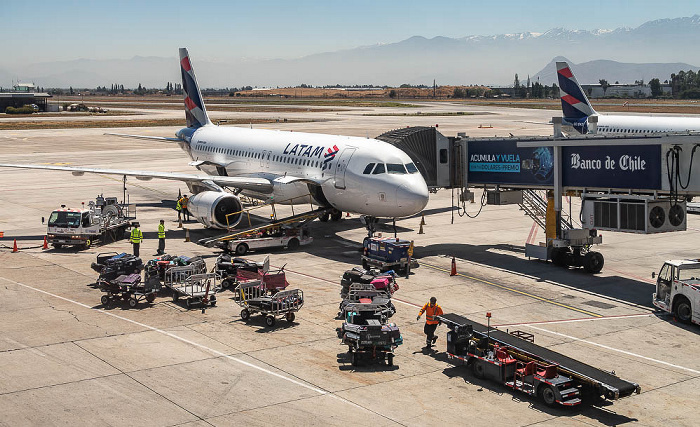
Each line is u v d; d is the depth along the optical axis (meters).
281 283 31.06
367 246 38.59
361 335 23.97
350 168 42.41
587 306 31.72
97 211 45.81
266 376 23.33
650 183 33.97
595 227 36.72
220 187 49.44
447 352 25.12
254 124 155.25
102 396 21.50
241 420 19.98
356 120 172.75
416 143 44.56
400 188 39.78
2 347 25.66
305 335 27.59
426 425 19.94
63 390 21.91
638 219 34.59
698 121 63.91
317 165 45.66
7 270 37.34
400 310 30.97
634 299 32.88
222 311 30.72
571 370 21.73
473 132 127.12
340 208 44.41
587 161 36.97
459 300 32.50
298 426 19.66
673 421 20.44
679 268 29.53
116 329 27.97
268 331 28.02
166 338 26.97
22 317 29.28
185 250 43.03
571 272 38.00
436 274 37.41
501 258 41.25
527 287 34.84
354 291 30.59
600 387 20.77
